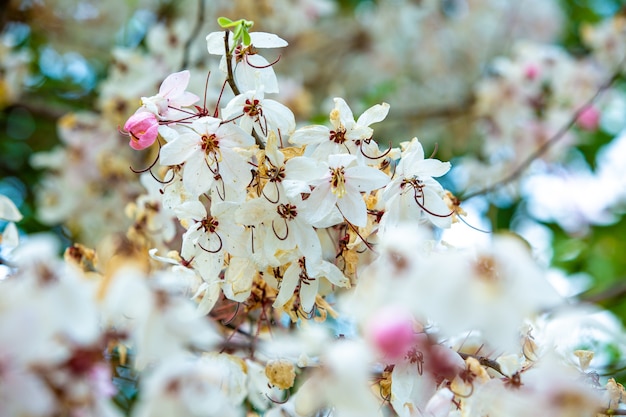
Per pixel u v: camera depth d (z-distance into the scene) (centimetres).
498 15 121
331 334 57
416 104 114
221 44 59
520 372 53
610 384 55
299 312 58
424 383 53
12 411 45
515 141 103
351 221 56
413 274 47
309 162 56
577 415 48
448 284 47
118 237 66
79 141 88
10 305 46
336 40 117
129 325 50
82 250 61
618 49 105
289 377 56
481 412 52
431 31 119
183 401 47
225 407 48
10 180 96
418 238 50
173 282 49
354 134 57
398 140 109
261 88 57
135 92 87
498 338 47
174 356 48
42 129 100
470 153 112
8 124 98
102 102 88
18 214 60
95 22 104
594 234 99
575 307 61
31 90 98
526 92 105
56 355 46
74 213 87
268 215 56
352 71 117
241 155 56
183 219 57
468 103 112
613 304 86
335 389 48
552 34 122
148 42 90
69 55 105
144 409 47
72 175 87
